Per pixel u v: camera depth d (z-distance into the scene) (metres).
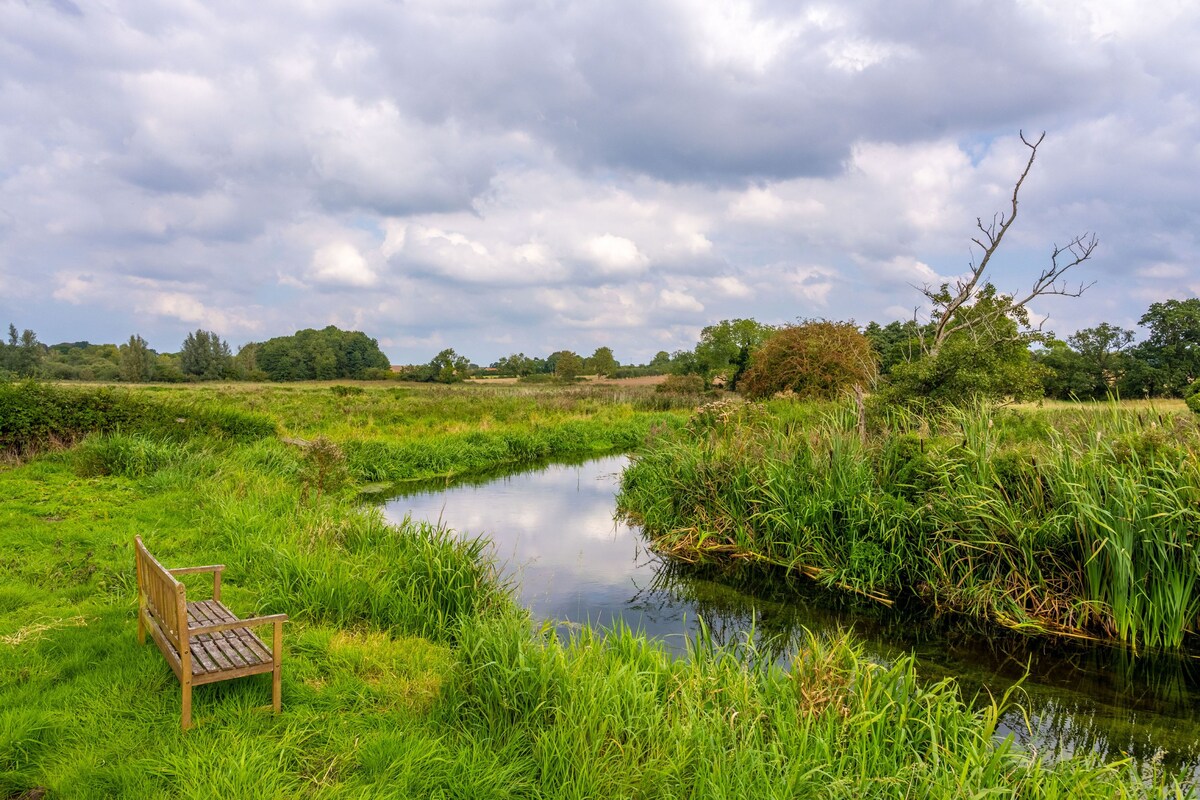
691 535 10.34
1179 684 6.05
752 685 4.83
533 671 4.46
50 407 12.88
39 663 4.74
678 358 65.81
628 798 3.57
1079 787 3.78
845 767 3.96
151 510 9.21
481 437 19.91
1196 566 6.35
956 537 8.07
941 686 4.83
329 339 114.88
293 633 5.59
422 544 7.29
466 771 3.78
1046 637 7.01
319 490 10.38
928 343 16.41
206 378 92.88
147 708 4.16
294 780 3.60
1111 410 8.75
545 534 11.09
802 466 10.12
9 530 7.93
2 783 3.46
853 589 8.45
